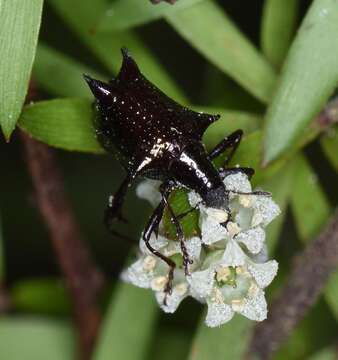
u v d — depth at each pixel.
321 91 0.07
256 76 0.07
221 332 0.07
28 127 0.07
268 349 0.07
